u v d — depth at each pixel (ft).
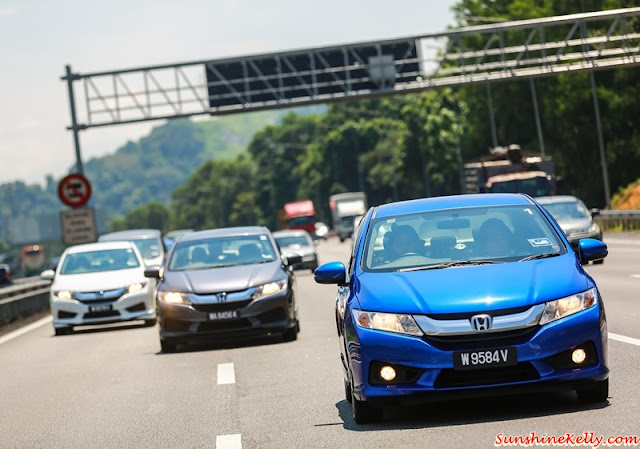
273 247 90.02
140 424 51.11
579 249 48.67
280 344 83.82
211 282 84.23
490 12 438.40
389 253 47.78
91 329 118.32
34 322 141.90
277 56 264.72
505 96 419.74
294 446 41.98
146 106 261.44
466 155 475.31
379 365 42.73
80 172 247.91
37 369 80.53
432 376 41.93
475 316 41.86
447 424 43.01
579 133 375.25
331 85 270.05
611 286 110.01
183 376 68.49
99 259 117.39
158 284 87.51
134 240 171.53
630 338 65.77
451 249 47.47
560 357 42.06
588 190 382.42
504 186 217.97
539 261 45.55
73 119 251.80
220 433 46.68
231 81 266.98
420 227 49.03
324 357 71.82
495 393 41.93
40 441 48.80
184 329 83.41
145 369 74.18
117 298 112.27
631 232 230.89
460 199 51.49
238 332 83.41
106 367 77.46
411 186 633.20
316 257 222.69
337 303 50.98
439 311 42.27
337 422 46.50
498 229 48.37
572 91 371.15
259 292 83.71
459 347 41.83
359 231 50.78
